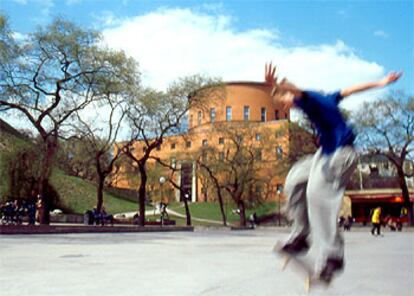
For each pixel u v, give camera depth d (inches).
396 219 1875.0
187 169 1966.0
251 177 1980.8
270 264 359.6
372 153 1879.9
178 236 954.1
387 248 617.3
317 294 209.0
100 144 1371.8
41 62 1068.5
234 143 1990.7
